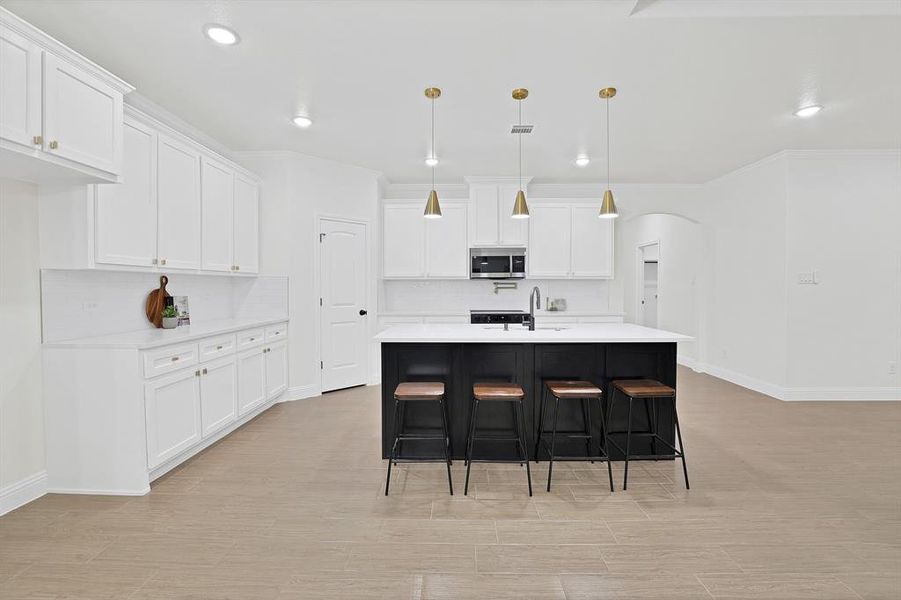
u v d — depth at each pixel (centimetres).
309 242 482
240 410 366
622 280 608
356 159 491
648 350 306
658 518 231
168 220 318
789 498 253
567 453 305
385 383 303
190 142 341
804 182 455
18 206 242
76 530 218
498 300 612
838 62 276
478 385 279
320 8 219
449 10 221
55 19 229
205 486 268
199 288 409
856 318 459
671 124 381
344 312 518
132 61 274
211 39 249
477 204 569
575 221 577
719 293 576
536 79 298
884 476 281
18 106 194
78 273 277
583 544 208
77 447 256
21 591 175
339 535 215
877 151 452
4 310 236
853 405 445
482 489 265
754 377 511
